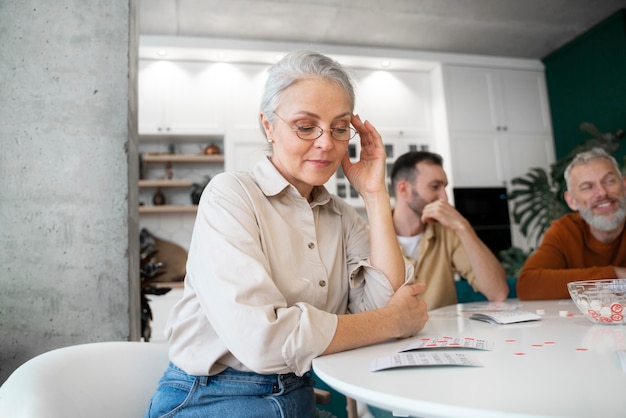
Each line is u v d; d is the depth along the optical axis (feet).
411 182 6.17
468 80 15.89
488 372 1.96
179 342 2.87
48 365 2.74
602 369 1.93
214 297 2.58
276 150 3.24
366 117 15.06
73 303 5.06
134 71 6.08
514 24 14.40
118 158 5.37
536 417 1.41
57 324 4.99
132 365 3.20
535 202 14.85
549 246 5.74
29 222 5.08
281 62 3.08
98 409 2.87
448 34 14.79
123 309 5.17
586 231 5.85
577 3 13.50
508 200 15.44
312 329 2.45
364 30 14.33
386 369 2.11
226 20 13.41
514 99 16.26
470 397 1.62
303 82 2.97
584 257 5.80
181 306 2.96
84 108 5.35
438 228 6.29
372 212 3.54
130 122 5.59
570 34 15.20
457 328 3.32
